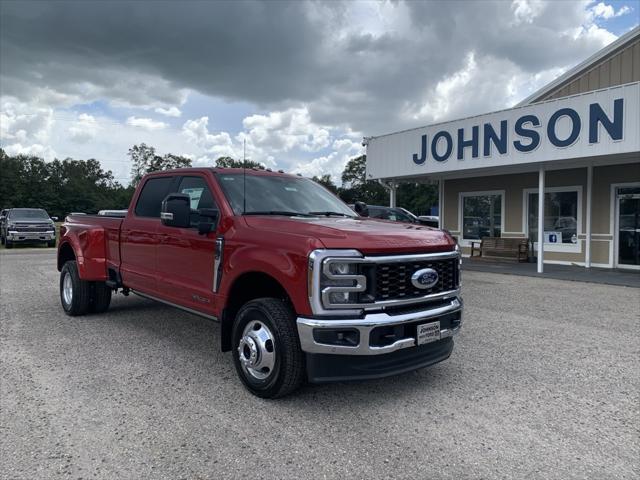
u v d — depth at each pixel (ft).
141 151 273.13
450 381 15.24
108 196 316.81
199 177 17.44
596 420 12.50
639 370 16.39
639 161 44.24
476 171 52.75
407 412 12.89
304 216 16.19
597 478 9.80
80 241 22.54
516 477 9.80
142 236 19.27
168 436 11.38
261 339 13.39
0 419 12.18
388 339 12.61
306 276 12.25
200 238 15.99
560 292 32.55
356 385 14.84
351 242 12.45
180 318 23.48
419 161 52.90
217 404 13.26
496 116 45.29
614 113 37.19
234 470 9.96
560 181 51.03
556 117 40.75
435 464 10.27
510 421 12.40
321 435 11.52
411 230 14.40
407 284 13.15
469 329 21.97
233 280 14.39
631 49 50.65
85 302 23.27
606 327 22.43
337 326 12.04
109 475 9.72
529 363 17.07
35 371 15.72
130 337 19.98
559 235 51.65
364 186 265.13
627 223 46.32
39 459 10.30
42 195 275.59
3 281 36.60
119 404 13.17
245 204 16.07
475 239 59.67
